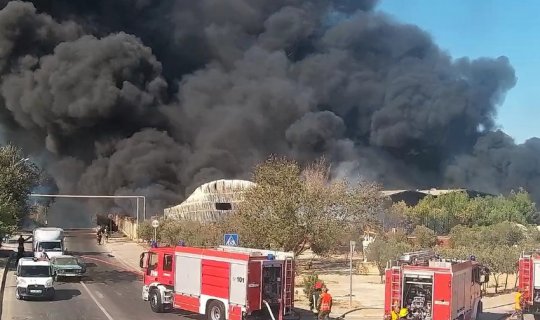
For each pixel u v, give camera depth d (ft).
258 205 112.68
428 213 211.00
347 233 134.41
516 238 159.63
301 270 125.80
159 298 70.49
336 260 146.30
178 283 68.39
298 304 80.74
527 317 77.56
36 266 81.15
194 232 142.61
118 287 94.12
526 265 73.36
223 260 62.85
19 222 136.56
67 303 77.05
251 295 60.29
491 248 117.08
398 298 58.49
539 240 166.50
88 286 94.38
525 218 236.43
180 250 68.90
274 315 62.34
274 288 62.49
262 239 111.65
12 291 86.12
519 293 72.33
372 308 78.48
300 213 116.98
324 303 66.44
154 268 73.61
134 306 75.72
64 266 100.42
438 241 167.53
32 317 66.49
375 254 119.85
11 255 132.87
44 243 121.29
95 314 69.15
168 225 166.81
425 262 59.77
